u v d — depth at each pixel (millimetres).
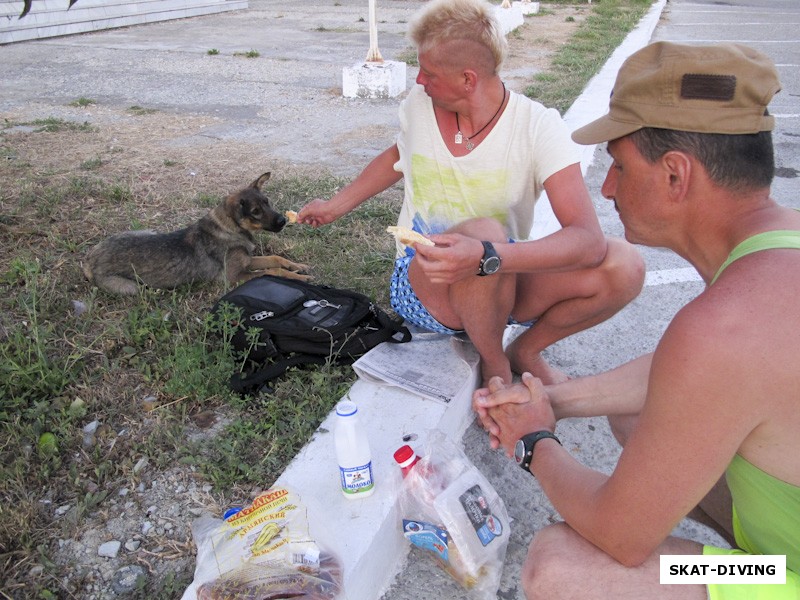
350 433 2326
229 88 9930
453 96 2648
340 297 3451
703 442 1479
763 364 1396
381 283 4160
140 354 3473
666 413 1498
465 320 2830
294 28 15836
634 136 1638
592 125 1745
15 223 4996
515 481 2838
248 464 2777
